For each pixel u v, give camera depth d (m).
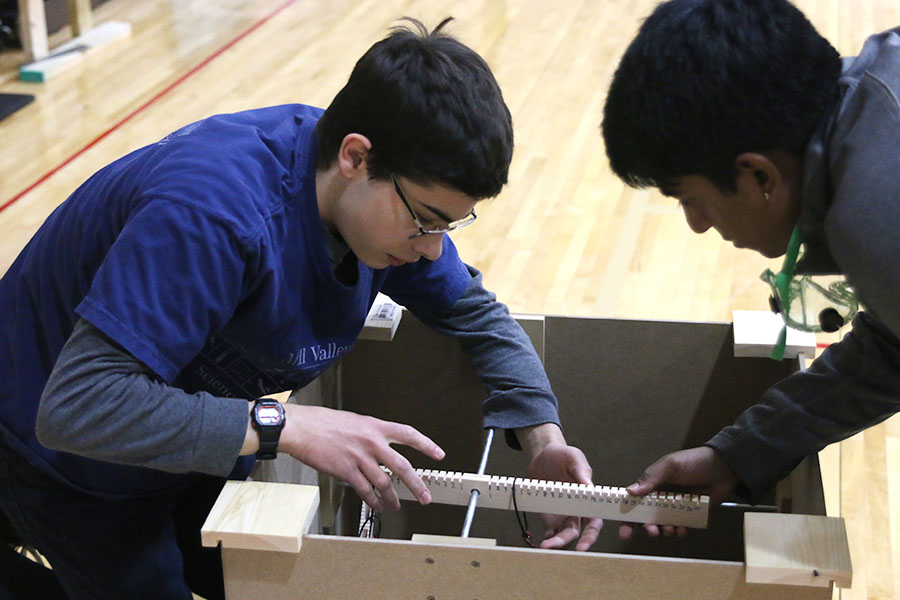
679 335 1.53
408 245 1.10
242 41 4.79
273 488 1.08
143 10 5.22
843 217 0.86
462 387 1.63
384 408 1.68
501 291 2.85
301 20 5.09
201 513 1.46
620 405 1.61
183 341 1.01
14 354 1.21
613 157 0.99
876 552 1.98
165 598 1.31
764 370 1.52
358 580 1.04
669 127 0.91
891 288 0.84
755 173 0.93
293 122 1.16
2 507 1.30
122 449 1.01
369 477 1.11
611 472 1.68
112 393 0.99
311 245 1.12
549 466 1.35
